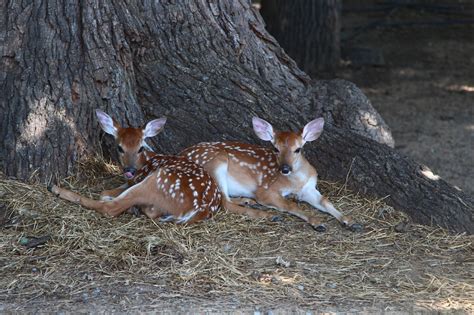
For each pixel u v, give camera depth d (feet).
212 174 39.19
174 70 44.27
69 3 41.70
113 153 42.37
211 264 33.32
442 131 61.52
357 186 40.55
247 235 36.14
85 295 31.19
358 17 99.86
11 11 41.60
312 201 39.40
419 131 61.36
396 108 67.67
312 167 39.83
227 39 45.39
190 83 43.98
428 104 69.10
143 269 32.94
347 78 75.72
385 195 39.78
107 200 37.01
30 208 36.70
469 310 30.96
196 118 43.11
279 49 47.11
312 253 35.04
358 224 37.50
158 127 39.55
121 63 42.70
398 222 38.24
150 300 30.83
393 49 87.30
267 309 30.37
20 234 35.29
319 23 76.13
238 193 40.27
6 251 34.24
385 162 40.81
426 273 33.86
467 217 38.27
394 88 73.87
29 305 30.48
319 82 47.06
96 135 42.01
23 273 32.76
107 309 30.17
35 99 40.50
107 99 41.96
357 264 34.37
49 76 40.93
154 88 43.93
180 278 32.32
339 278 33.04
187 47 44.73
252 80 44.45
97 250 34.04
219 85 43.93
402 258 35.19
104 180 41.06
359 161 41.09
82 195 38.99
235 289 31.78
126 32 43.24
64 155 40.60
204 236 35.55
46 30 41.39
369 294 31.86
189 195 36.29
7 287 31.81
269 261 34.06
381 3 102.27
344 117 45.47
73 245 34.50
